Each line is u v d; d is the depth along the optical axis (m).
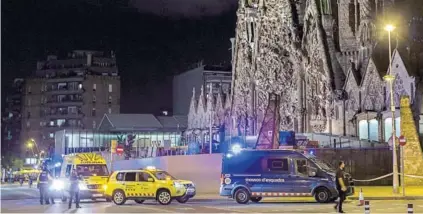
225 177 36.00
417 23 76.06
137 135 121.00
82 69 159.75
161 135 122.81
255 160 35.91
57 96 160.50
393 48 75.00
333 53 82.25
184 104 144.62
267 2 98.69
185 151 81.81
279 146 55.41
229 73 138.38
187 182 37.09
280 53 94.56
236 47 111.62
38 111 164.00
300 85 87.88
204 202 37.66
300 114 86.75
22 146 164.00
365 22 77.12
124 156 83.44
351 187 35.50
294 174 35.38
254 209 30.61
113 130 121.75
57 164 61.94
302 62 87.81
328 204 34.22
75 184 34.25
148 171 36.75
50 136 158.88
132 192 36.28
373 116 71.25
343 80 81.06
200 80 137.62
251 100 103.00
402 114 49.19
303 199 38.56
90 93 156.75
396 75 68.69
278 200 38.22
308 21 87.38
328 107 79.69
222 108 114.56
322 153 53.50
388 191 43.62
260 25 100.81
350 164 53.69
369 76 73.19
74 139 113.88
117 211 30.47
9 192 60.56
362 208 30.25
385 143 63.34
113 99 159.50
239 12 110.56
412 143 48.50
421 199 37.47
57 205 38.03
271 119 53.59
